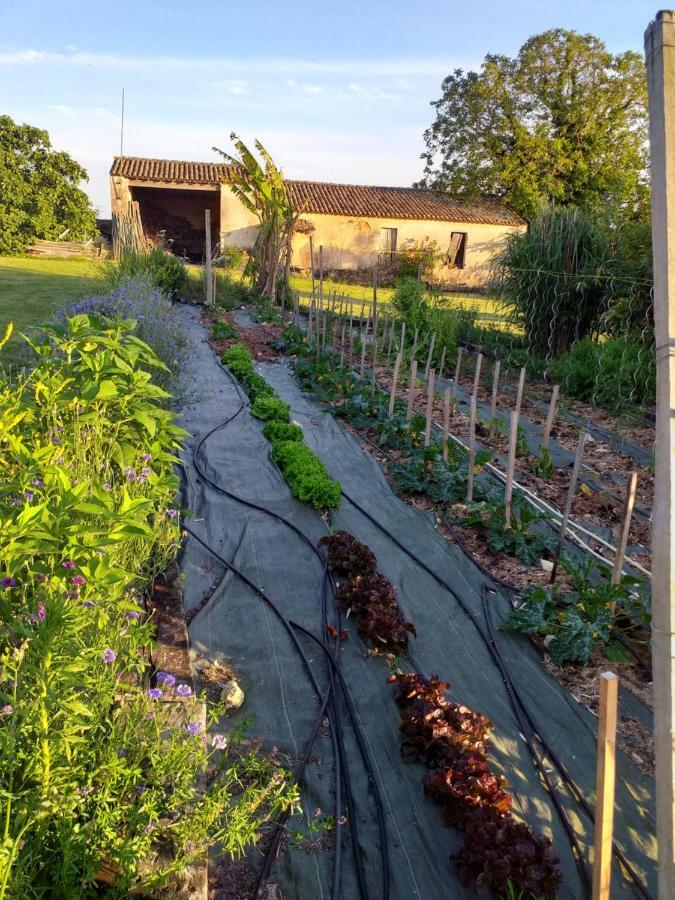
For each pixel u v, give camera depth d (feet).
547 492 24.39
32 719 7.84
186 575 17.66
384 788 11.70
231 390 35.14
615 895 10.07
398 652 15.08
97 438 15.81
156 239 89.86
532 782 12.01
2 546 10.28
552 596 16.57
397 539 20.61
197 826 8.74
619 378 34.99
